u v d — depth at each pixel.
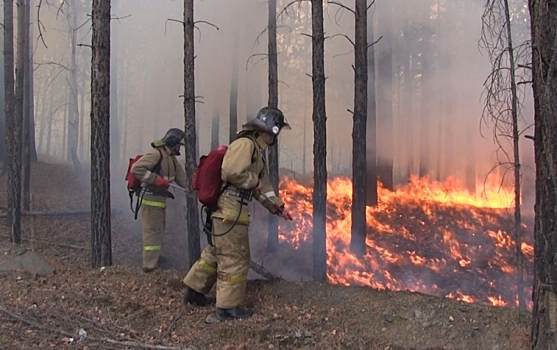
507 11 5.45
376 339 3.42
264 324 3.58
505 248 8.54
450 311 3.65
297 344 3.38
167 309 3.94
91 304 3.92
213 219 3.73
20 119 6.99
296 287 4.29
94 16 5.52
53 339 3.35
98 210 5.50
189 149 6.07
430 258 8.28
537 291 2.94
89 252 7.23
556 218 2.84
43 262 4.91
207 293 4.12
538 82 2.89
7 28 7.31
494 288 7.37
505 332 3.35
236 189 3.74
